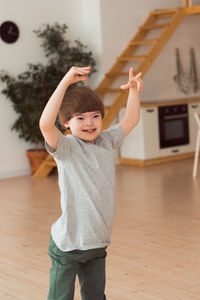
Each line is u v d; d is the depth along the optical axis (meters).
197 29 8.97
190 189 5.82
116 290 2.97
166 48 8.55
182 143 8.11
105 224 1.94
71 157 1.90
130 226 4.40
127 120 2.17
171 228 4.28
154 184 6.21
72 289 2.03
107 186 1.94
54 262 2.03
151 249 3.73
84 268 2.07
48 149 1.87
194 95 9.02
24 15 7.36
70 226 1.93
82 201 1.91
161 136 7.80
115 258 3.56
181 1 8.80
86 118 1.92
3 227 4.59
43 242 4.08
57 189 6.26
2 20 7.16
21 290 3.07
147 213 4.83
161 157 7.85
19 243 4.08
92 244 1.93
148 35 8.31
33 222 4.72
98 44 7.78
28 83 7.15
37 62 7.50
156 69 8.45
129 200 5.41
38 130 7.13
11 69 7.28
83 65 7.50
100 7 7.68
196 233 4.10
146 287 3.00
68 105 1.91
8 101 7.29
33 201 5.64
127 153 7.88
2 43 7.18
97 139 2.05
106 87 7.80
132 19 8.10
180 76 8.73
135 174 6.98
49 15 7.59
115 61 7.92
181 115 8.07
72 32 7.82
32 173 7.47
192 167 7.30
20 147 7.46
